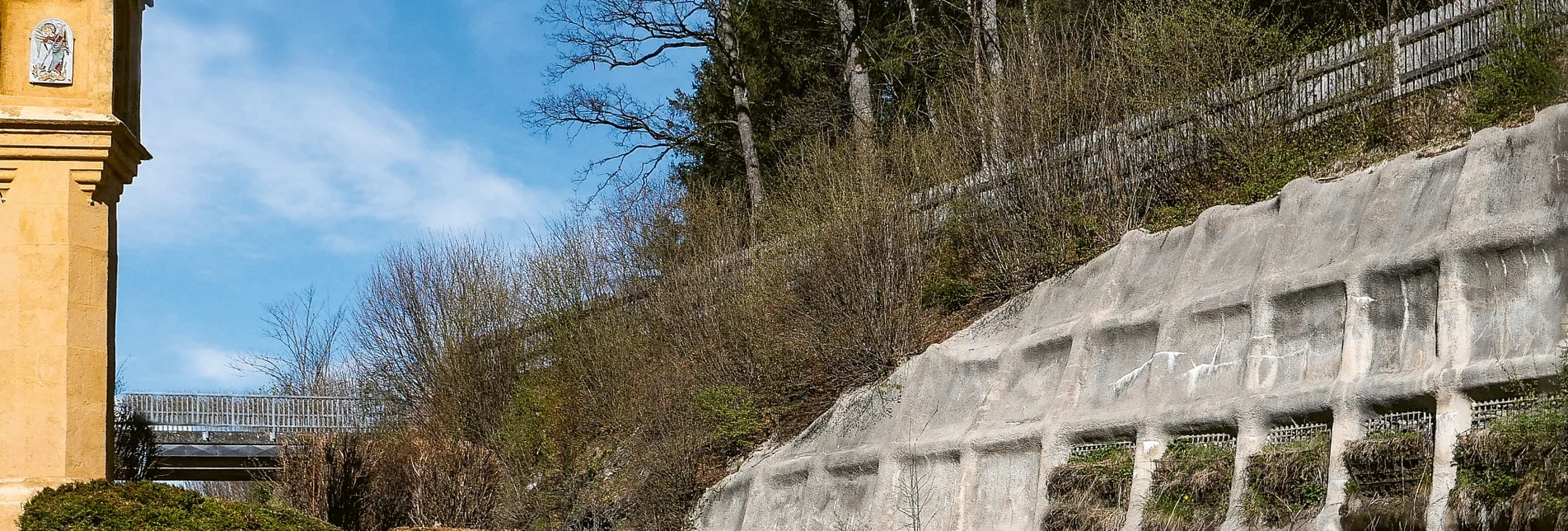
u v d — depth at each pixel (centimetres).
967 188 1838
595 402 2095
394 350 2550
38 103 1024
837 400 1778
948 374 1623
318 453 1786
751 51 2986
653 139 2939
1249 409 1139
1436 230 1073
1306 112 1539
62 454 990
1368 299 1098
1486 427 930
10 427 984
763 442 1870
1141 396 1305
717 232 2250
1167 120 1666
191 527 974
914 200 1914
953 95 2042
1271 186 1449
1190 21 1675
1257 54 1639
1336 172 1409
